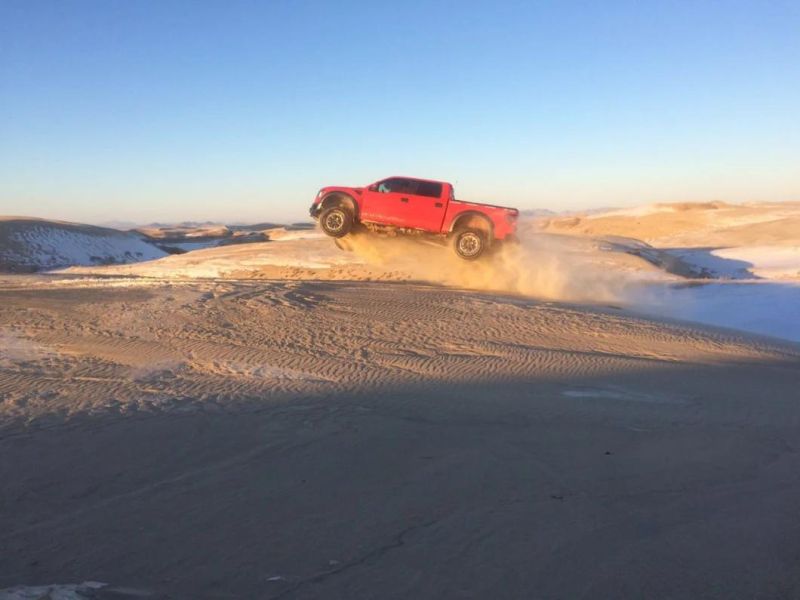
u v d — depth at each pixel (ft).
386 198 64.23
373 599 14.23
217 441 24.52
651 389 34.19
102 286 62.85
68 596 13.73
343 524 17.94
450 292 62.18
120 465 22.13
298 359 38.40
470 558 16.12
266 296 55.06
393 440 24.84
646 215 357.82
